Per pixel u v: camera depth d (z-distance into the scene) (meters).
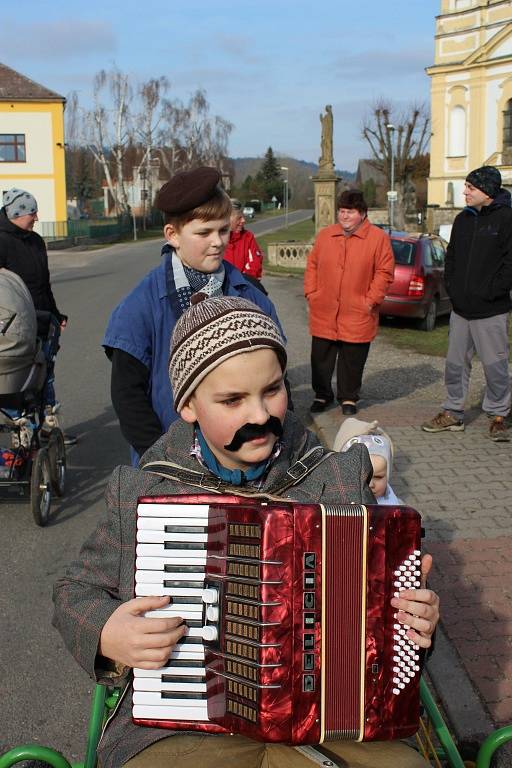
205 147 82.06
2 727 3.57
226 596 1.88
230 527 1.88
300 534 1.82
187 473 2.24
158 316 3.25
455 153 43.97
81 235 54.62
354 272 7.97
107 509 2.30
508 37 40.84
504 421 7.25
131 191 75.31
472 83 42.75
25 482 5.77
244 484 2.22
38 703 3.74
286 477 2.23
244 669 1.86
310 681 1.84
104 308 19.34
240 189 122.38
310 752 2.01
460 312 7.11
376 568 1.86
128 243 56.41
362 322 8.08
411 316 14.23
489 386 7.15
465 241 6.97
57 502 6.36
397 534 1.87
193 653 1.94
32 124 52.09
